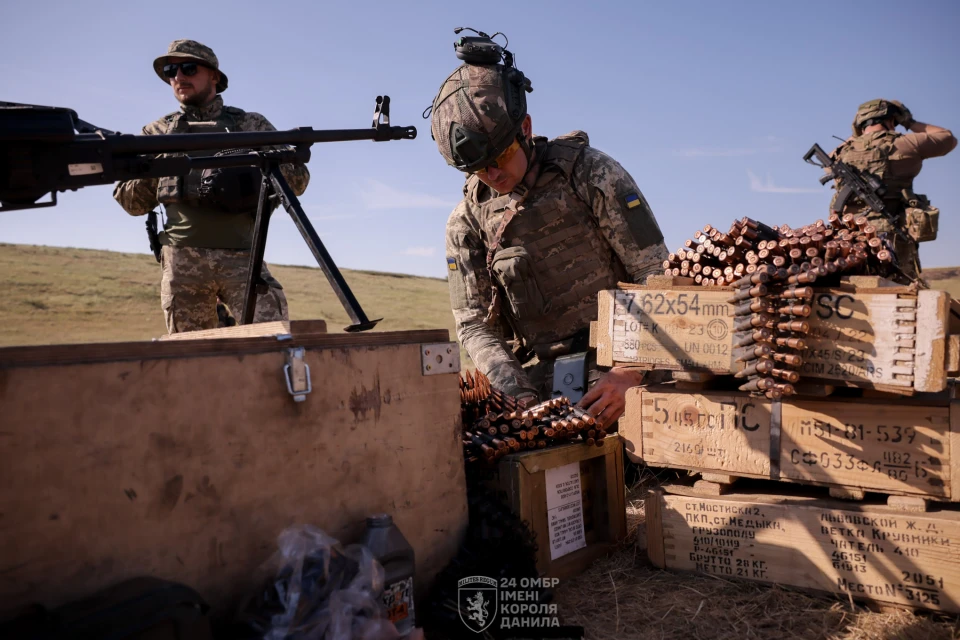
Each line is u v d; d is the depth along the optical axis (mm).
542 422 2418
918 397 1962
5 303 16141
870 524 1957
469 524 2137
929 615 1885
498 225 3678
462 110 3199
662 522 2318
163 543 1454
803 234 2168
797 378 1926
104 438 1380
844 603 1986
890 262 2074
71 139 1618
